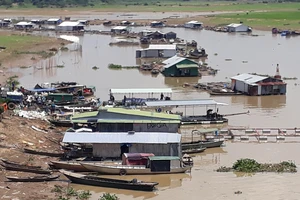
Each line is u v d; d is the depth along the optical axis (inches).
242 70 7386.8
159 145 3427.7
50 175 3211.1
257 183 3176.7
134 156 3316.9
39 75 7007.9
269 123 4613.7
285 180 3223.4
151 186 3019.2
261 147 3944.4
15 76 6825.8
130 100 5044.3
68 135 3516.2
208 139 3996.1
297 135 4197.8
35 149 3619.6
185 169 3331.7
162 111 4697.3
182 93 5876.0
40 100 4953.3
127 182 3034.0
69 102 5088.6
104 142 3437.5
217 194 3006.9
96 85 6318.9
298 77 6845.5
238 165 3427.7
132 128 3671.3
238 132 4306.1
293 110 5123.0
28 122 4185.5
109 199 2837.1
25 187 3016.7
